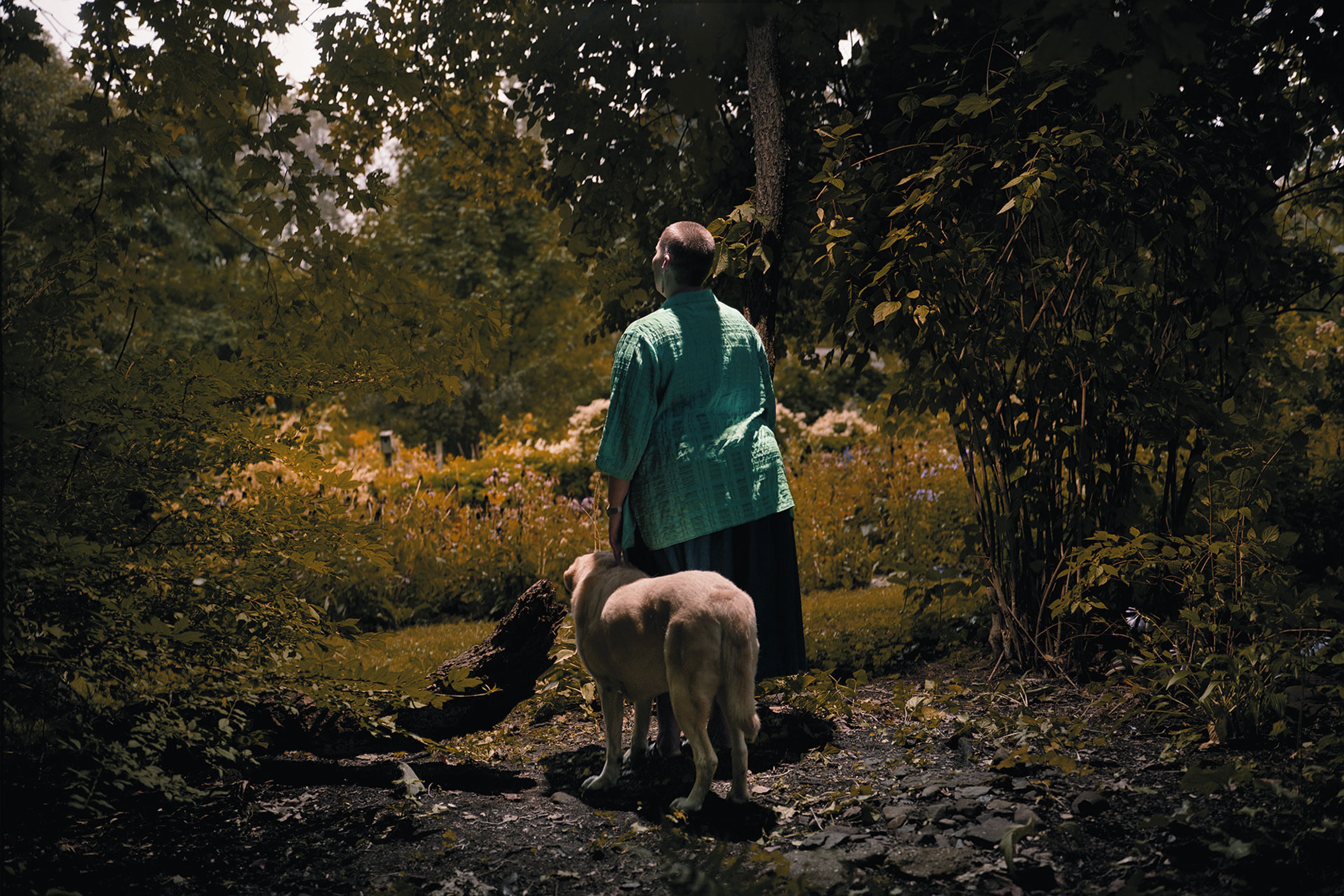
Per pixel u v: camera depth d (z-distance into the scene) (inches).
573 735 165.6
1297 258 187.5
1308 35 145.9
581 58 217.0
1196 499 179.2
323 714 147.9
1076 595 165.0
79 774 111.4
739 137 220.4
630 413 135.5
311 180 162.2
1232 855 94.3
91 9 145.9
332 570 134.1
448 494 363.6
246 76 158.6
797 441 443.5
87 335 136.1
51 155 156.0
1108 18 76.7
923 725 153.6
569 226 233.1
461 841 117.4
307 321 168.6
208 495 131.1
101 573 115.0
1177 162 155.6
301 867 111.3
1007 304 177.2
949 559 259.3
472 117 263.4
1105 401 173.5
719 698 121.3
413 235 823.7
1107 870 98.3
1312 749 125.3
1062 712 157.2
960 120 178.7
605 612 129.6
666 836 113.5
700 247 142.5
